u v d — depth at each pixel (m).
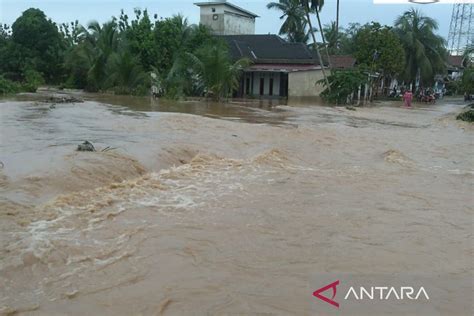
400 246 6.47
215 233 6.57
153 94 31.91
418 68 52.38
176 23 37.94
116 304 4.61
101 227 6.46
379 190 9.53
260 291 5.01
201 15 51.09
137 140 12.03
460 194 9.54
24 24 43.97
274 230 6.85
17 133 12.18
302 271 5.54
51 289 4.80
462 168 12.39
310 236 6.69
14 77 44.47
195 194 8.40
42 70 44.78
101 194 7.79
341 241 6.55
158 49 36.53
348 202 8.52
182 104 26.36
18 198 6.97
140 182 8.78
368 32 47.28
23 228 6.11
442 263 5.96
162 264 5.51
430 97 48.66
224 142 13.09
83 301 4.62
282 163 11.55
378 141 16.14
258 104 29.11
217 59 30.20
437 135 19.12
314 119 21.59
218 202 8.02
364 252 6.20
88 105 22.27
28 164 8.52
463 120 25.86
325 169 11.30
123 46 36.22
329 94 35.50
